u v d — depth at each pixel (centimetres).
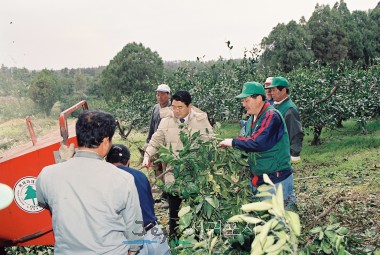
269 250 184
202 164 393
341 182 826
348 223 505
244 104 413
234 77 1488
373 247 393
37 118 6228
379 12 5769
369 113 1553
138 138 1848
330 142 1584
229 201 397
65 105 9044
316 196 587
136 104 1925
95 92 10688
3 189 171
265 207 184
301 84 1391
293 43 5166
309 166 1163
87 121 247
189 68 1645
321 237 275
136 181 341
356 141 1490
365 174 930
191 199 395
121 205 243
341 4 6550
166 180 525
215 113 1454
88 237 238
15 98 7344
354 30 5512
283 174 411
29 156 386
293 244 185
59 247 244
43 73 7956
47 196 246
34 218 400
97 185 241
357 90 1440
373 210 570
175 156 400
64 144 367
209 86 1517
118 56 7662
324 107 1386
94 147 249
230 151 415
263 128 394
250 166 421
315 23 5459
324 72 1570
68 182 242
